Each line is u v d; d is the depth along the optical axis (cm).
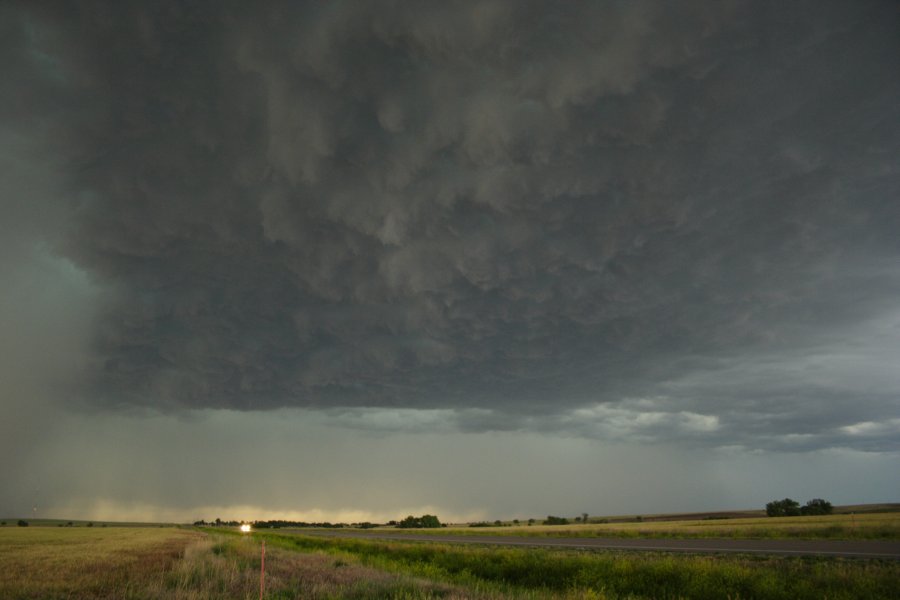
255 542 5294
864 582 1702
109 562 2478
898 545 3125
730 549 3136
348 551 4394
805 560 2362
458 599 1408
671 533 5288
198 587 1625
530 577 2334
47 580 1775
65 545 4219
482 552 3288
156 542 4803
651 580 2006
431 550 3725
